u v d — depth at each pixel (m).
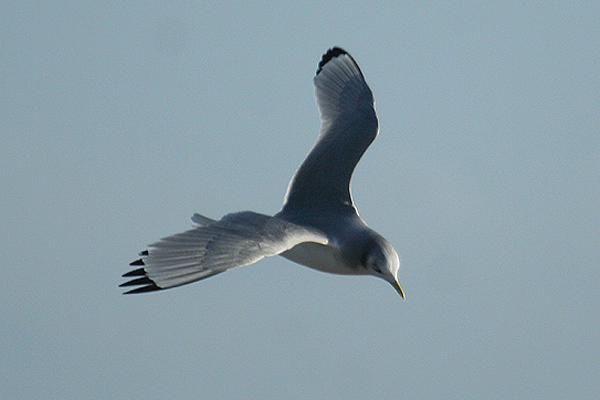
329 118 15.63
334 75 16.14
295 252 13.28
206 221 13.52
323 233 12.68
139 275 9.74
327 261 13.22
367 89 15.88
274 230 10.88
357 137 15.10
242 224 10.75
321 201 14.01
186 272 9.84
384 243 13.19
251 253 10.33
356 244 13.04
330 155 14.73
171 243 10.02
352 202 14.09
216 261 10.04
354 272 13.30
